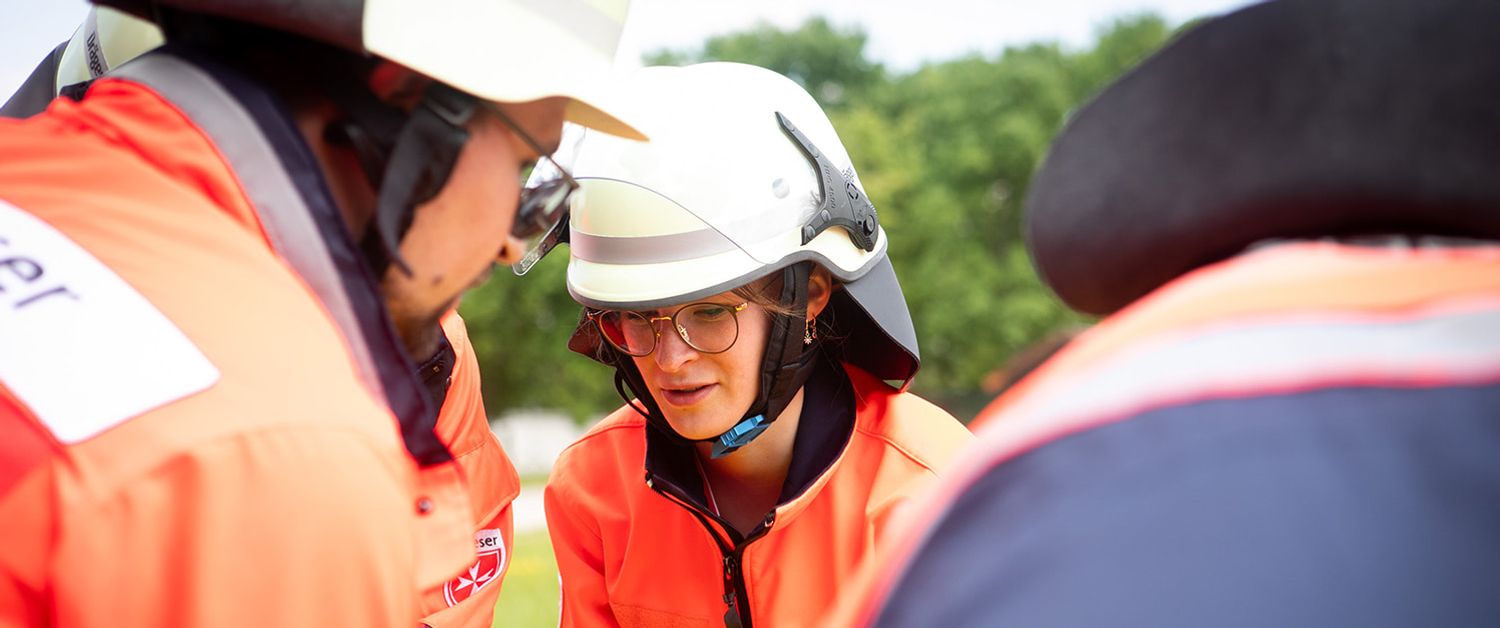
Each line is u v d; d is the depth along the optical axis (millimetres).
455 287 1229
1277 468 578
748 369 1927
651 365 1929
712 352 1894
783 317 1912
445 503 1182
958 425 2141
